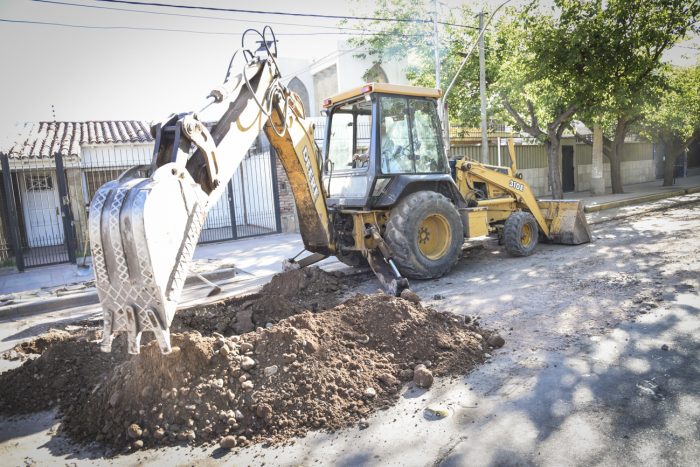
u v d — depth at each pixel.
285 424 3.32
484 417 3.29
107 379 3.83
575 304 5.50
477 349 4.32
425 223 7.39
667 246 8.24
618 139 19.28
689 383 3.51
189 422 3.32
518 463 2.78
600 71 14.52
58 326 6.24
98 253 3.09
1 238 12.83
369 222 7.09
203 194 3.58
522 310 5.45
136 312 3.07
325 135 7.79
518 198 8.98
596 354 4.11
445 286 6.84
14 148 12.87
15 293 8.02
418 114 7.51
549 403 3.39
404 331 4.35
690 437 2.89
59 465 3.07
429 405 3.48
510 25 16.06
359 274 7.79
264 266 9.54
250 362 3.71
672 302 5.24
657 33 14.52
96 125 16.91
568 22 14.65
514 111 16.55
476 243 10.12
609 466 2.69
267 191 14.77
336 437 3.18
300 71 23.61
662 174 29.22
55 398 3.95
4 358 5.10
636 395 3.41
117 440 3.29
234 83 4.34
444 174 7.73
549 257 8.26
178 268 3.24
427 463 2.84
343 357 3.94
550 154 16.72
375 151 6.86
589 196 19.16
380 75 22.03
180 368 3.58
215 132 4.09
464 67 16.38
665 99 17.84
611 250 8.39
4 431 3.55
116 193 3.08
